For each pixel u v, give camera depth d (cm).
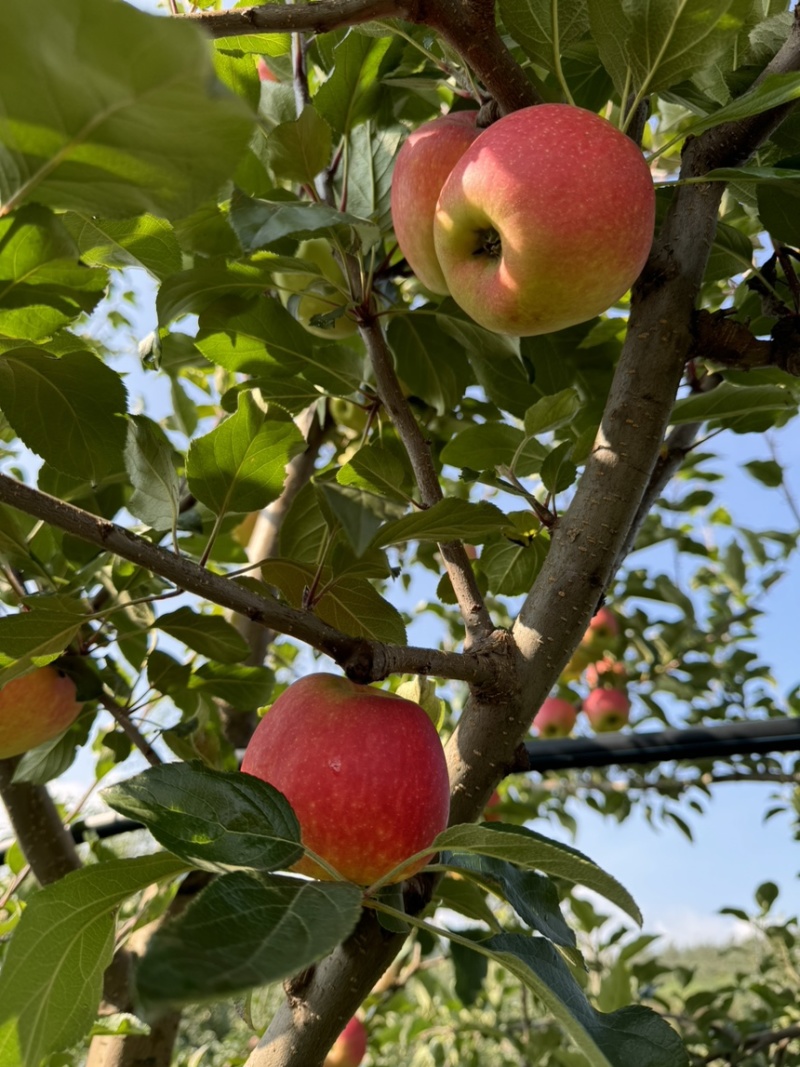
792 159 45
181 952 20
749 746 74
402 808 36
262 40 58
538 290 41
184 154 21
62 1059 63
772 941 143
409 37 52
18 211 26
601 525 42
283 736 38
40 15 17
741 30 49
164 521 43
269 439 42
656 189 55
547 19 44
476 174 41
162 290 47
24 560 56
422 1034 141
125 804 29
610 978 95
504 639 41
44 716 58
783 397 56
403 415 49
